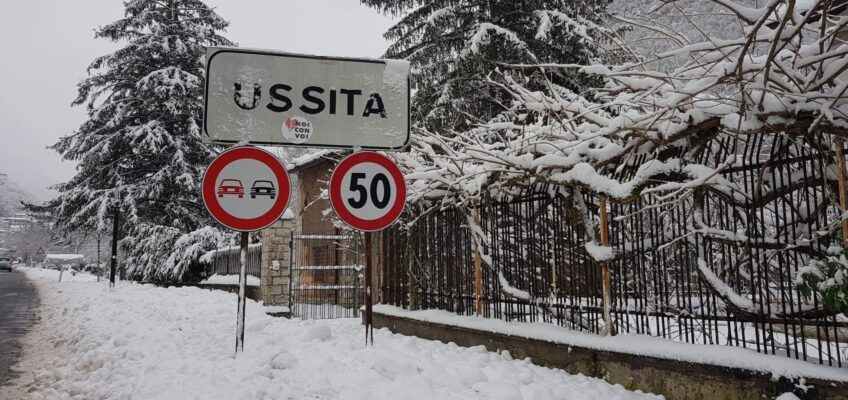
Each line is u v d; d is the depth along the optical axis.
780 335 6.46
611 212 5.52
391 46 17.47
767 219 5.75
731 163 4.66
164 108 30.02
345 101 6.00
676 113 4.94
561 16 13.78
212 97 5.66
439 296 7.88
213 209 5.57
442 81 16.52
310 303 13.15
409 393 4.53
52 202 30.50
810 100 4.07
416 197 7.49
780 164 4.43
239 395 4.61
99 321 10.76
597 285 5.64
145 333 8.68
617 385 4.86
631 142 5.59
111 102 30.20
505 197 6.85
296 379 5.13
